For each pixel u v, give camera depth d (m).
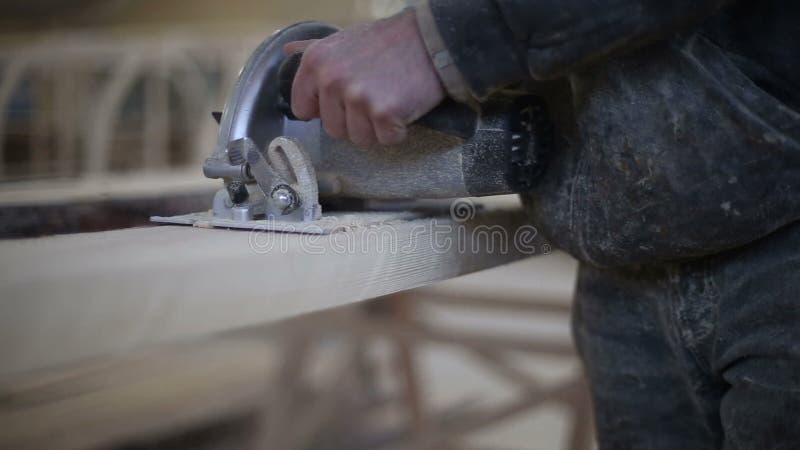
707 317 1.07
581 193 1.05
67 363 0.64
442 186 1.08
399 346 2.88
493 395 4.27
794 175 0.92
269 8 6.84
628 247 1.02
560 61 0.90
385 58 0.96
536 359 4.78
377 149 1.13
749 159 0.92
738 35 0.96
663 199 0.96
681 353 1.12
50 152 3.65
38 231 1.25
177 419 3.20
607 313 1.25
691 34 0.94
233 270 0.76
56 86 3.62
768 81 0.96
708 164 0.93
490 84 0.94
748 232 0.95
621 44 0.88
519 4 0.88
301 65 1.01
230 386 3.63
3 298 0.60
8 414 3.13
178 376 3.72
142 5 6.95
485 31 0.91
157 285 0.69
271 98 1.16
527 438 3.74
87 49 3.43
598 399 1.31
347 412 3.60
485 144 1.04
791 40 0.93
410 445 2.97
